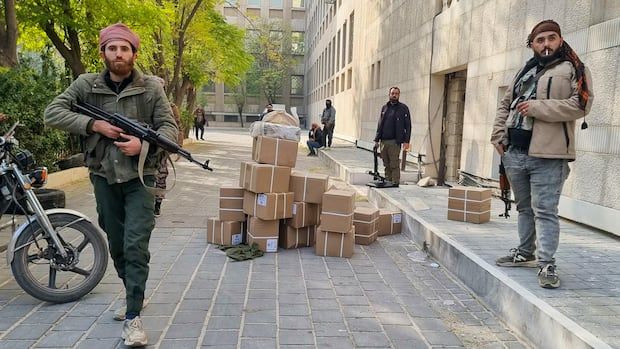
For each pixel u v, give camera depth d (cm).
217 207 796
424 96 1124
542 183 376
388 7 1512
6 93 849
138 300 323
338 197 522
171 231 627
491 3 822
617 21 536
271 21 5378
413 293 427
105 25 1141
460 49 943
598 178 560
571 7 618
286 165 538
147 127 323
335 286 439
